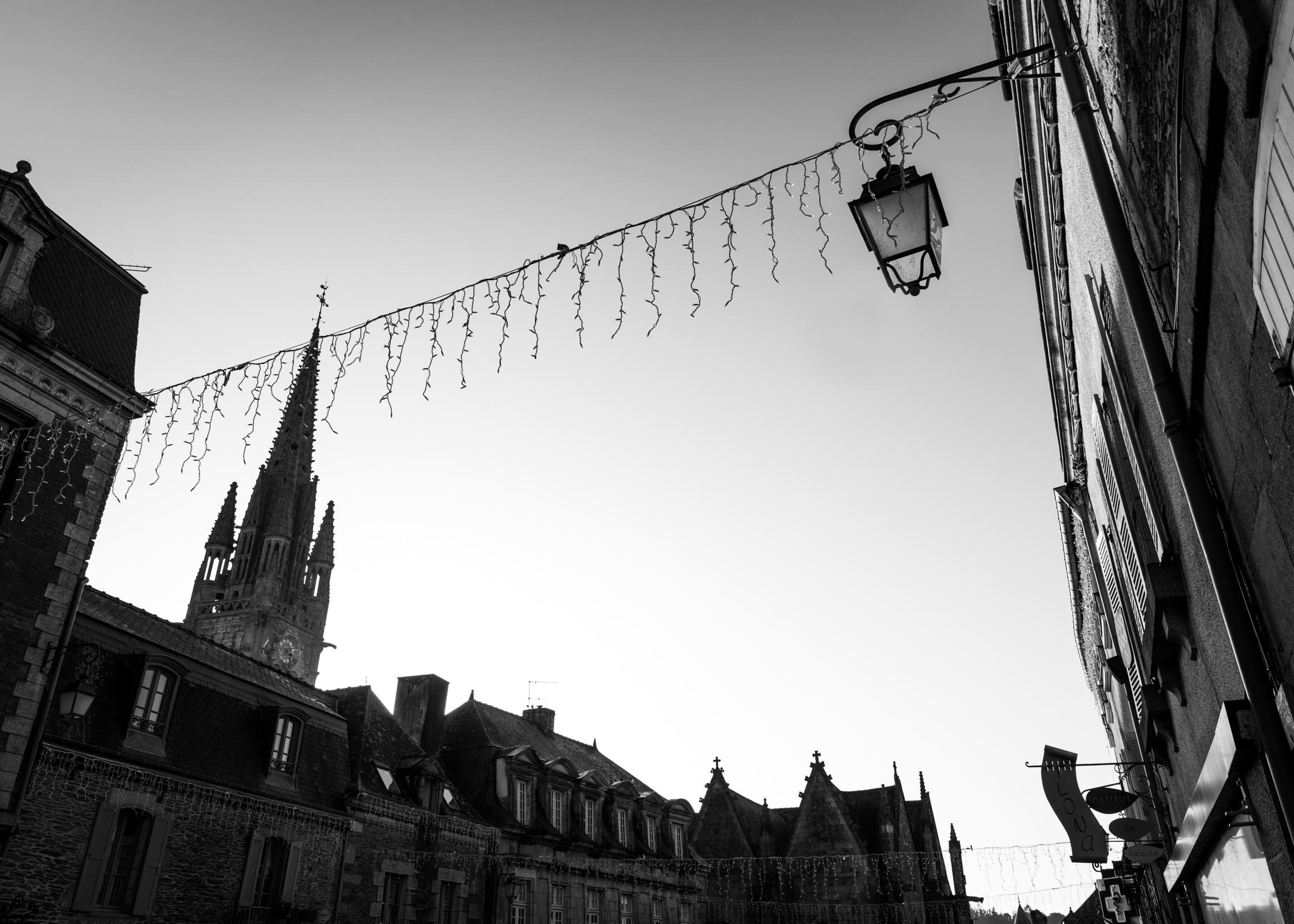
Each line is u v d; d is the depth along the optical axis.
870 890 41.72
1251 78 2.93
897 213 5.25
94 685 15.50
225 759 17.92
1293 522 3.64
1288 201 2.87
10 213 14.28
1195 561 5.79
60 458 14.57
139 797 15.70
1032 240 10.16
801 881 42.50
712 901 37.44
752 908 41.47
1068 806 10.99
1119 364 7.32
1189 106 3.74
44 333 14.45
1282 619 4.16
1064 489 14.11
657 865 33.09
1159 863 12.02
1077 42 5.82
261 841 17.88
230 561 73.12
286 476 73.94
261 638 66.50
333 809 20.05
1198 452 4.98
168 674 17.28
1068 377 11.60
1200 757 7.30
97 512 15.16
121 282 16.88
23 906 13.46
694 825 45.09
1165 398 4.69
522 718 36.34
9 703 13.32
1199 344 4.43
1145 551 7.89
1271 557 4.11
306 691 22.75
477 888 24.27
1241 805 6.02
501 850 25.88
